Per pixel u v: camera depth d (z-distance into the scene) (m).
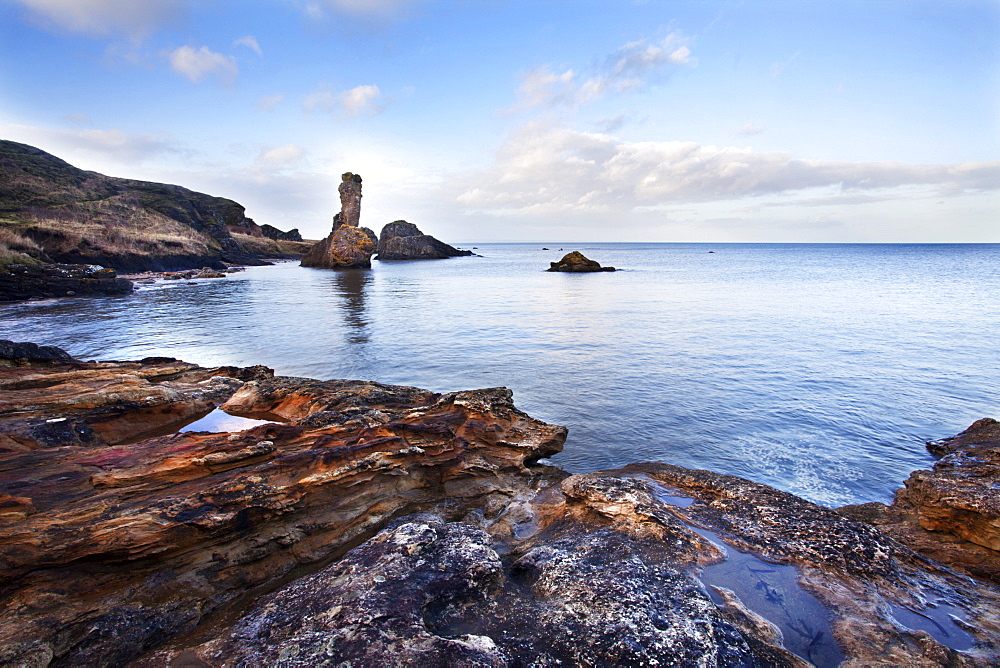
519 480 9.85
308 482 7.36
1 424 9.33
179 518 6.18
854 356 19.91
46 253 46.50
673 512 7.51
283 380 13.41
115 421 10.75
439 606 5.13
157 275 57.22
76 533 5.75
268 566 6.66
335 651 4.31
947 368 18.08
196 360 19.27
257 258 92.69
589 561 6.02
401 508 8.32
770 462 10.99
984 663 4.61
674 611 4.98
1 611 5.10
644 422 13.14
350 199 86.81
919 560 6.38
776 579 5.92
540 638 4.69
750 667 4.32
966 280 58.12
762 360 19.30
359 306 35.19
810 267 90.50
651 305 36.22
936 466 9.88
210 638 5.25
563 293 45.25
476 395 11.62
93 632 5.07
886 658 4.65
